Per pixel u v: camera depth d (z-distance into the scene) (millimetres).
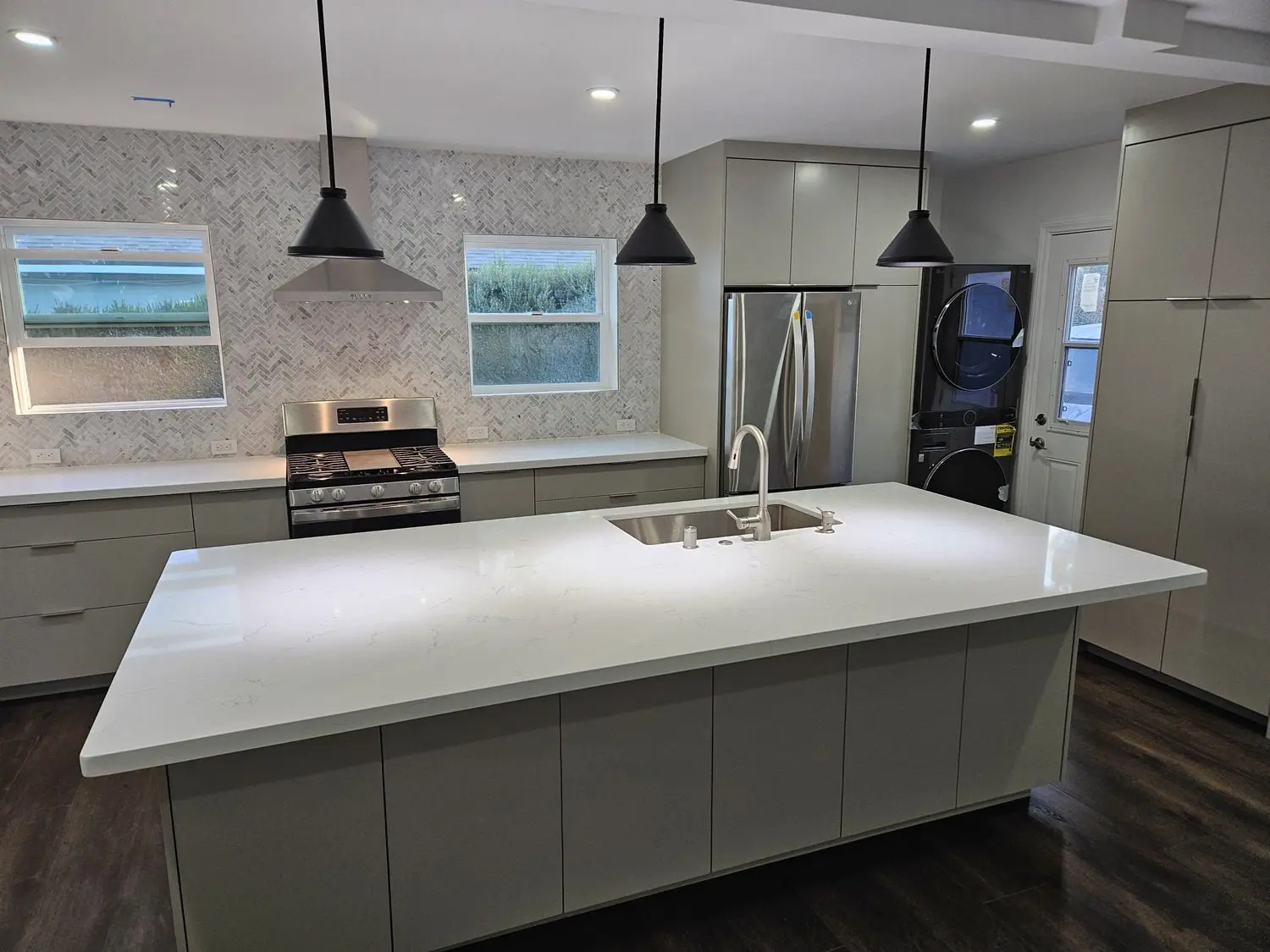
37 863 2418
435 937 1884
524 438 4703
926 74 2451
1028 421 4836
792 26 2090
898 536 2725
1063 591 2172
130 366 4000
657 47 2584
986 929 2156
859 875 2369
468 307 4574
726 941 2113
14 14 2242
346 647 1789
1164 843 2512
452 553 2506
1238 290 3098
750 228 4117
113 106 3256
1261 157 2986
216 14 2244
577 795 1962
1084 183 4305
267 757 1657
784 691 2154
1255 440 3084
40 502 3273
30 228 3754
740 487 4340
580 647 1792
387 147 4129
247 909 1704
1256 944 2107
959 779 2459
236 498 3568
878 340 4496
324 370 4219
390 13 2258
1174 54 2354
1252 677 3178
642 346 4895
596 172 4582
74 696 3482
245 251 3977
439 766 1810
